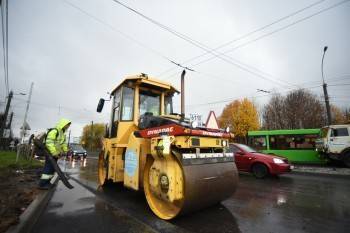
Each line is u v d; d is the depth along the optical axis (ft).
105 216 13.39
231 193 15.48
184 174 12.19
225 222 12.98
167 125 13.78
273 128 114.21
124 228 11.56
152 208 14.21
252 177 32.09
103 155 24.12
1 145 92.32
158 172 14.10
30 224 11.84
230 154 16.24
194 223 12.76
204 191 13.00
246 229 11.94
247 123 116.57
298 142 52.80
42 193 17.79
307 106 102.68
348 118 121.29
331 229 12.07
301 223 12.92
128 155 17.19
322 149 45.39
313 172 37.55
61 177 19.02
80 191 20.36
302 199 18.62
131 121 19.58
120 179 19.13
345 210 15.47
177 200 13.00
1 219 11.46
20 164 36.88
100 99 23.98
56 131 20.33
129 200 17.58
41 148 19.89
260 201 17.89
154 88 21.36
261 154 32.35
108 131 23.04
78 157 75.66
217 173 14.14
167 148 12.85
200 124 15.42
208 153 14.29
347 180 29.37
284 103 109.81
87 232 11.07
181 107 37.45
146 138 15.51
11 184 21.21
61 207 15.20
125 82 20.38
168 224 12.50
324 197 19.38
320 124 99.71
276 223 12.90
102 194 19.62
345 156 41.70
